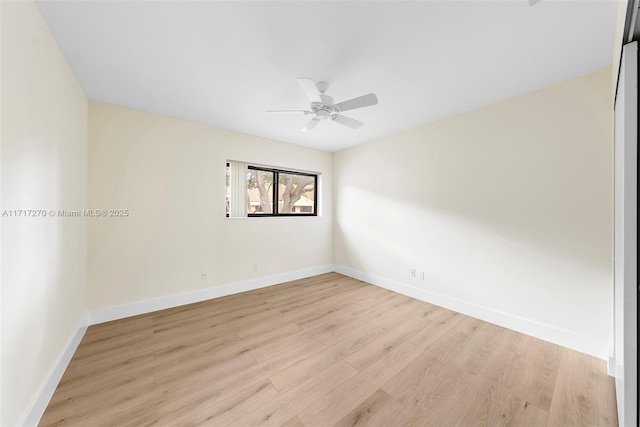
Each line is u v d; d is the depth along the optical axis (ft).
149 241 9.12
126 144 8.66
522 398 4.99
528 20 4.64
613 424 4.39
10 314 3.76
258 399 4.97
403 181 11.06
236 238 11.28
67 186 6.17
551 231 7.09
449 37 5.14
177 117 9.57
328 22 4.75
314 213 14.60
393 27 4.87
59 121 5.56
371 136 11.82
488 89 7.29
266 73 6.53
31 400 4.37
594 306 6.44
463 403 4.88
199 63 6.11
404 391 5.19
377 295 10.94
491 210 8.28
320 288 11.91
